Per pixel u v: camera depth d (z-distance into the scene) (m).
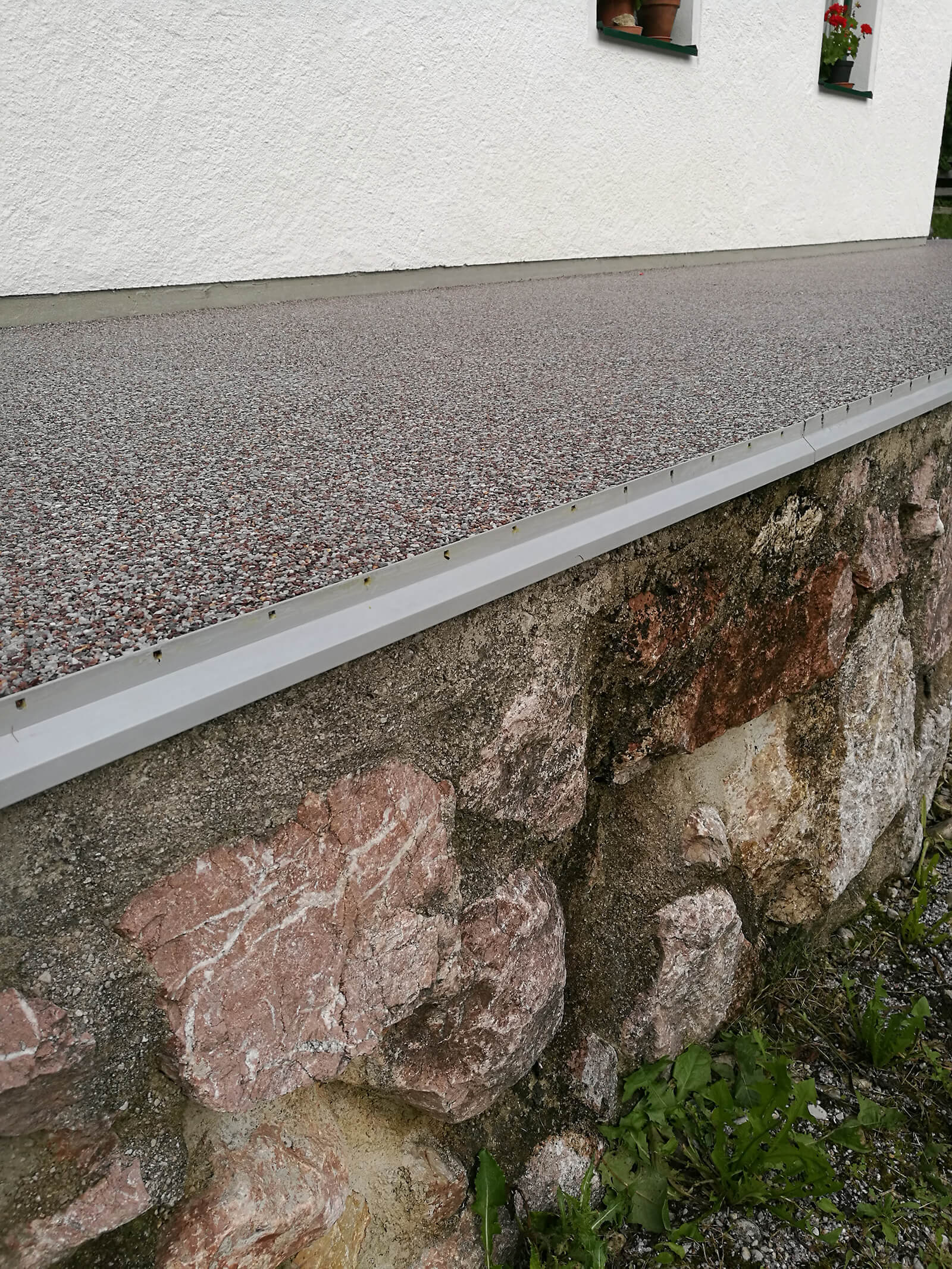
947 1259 1.65
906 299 4.57
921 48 8.16
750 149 6.68
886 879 2.64
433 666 1.20
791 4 6.50
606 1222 1.62
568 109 5.27
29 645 0.95
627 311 4.15
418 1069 1.31
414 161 4.62
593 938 1.66
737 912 1.92
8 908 0.83
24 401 2.28
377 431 1.95
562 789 1.50
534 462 1.66
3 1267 0.87
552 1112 1.58
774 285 5.33
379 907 1.18
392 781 1.17
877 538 2.25
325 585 1.09
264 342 3.23
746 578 1.78
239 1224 1.04
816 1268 1.61
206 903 0.98
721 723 1.84
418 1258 1.34
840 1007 2.17
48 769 0.79
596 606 1.45
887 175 8.37
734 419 1.97
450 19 4.49
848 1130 1.79
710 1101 1.80
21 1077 0.85
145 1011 0.95
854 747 2.32
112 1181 0.95
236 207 4.00
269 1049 1.06
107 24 3.37
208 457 1.76
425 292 4.84
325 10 4.00
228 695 0.93
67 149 3.41
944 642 2.83
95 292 3.69
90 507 1.45
